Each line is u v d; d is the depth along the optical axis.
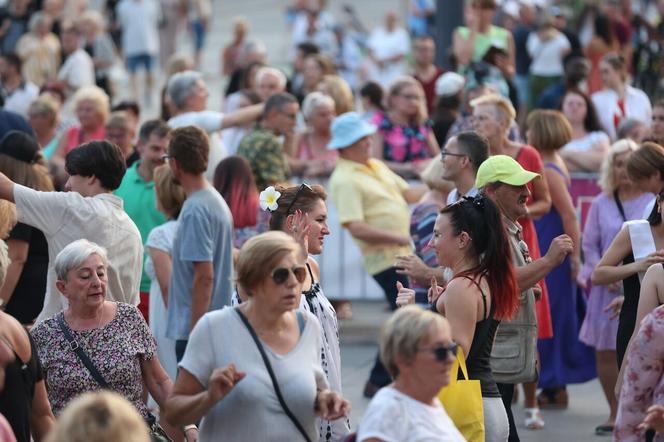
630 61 48.56
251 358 14.48
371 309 35.75
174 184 22.06
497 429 16.41
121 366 16.86
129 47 60.16
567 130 24.77
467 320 16.23
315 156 33.44
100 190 19.50
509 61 35.22
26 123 28.75
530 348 18.52
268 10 86.06
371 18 82.12
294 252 14.46
